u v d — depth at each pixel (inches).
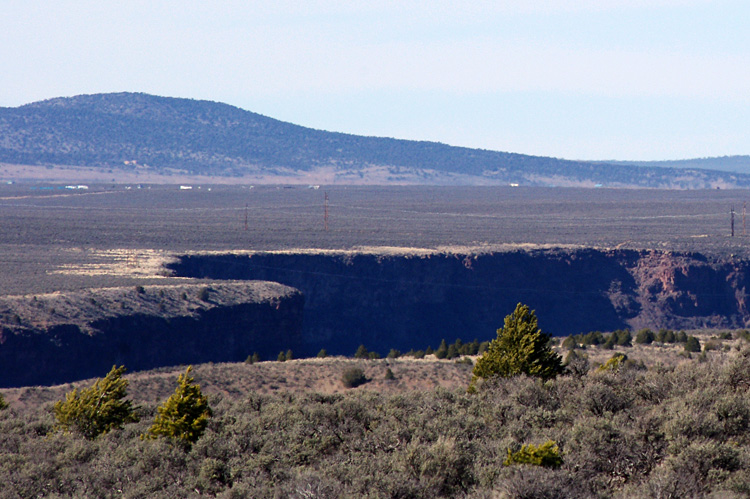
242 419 3745.1
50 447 3550.7
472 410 3646.7
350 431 3400.6
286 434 3405.5
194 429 3565.5
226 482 3019.2
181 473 3134.8
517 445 2908.5
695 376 3644.2
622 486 2586.1
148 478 3083.2
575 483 2463.1
